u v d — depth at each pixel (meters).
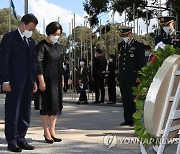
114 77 12.20
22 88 5.39
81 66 12.77
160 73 3.42
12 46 5.35
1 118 8.97
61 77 5.95
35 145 5.72
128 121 7.64
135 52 7.60
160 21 6.38
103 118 8.95
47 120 5.91
